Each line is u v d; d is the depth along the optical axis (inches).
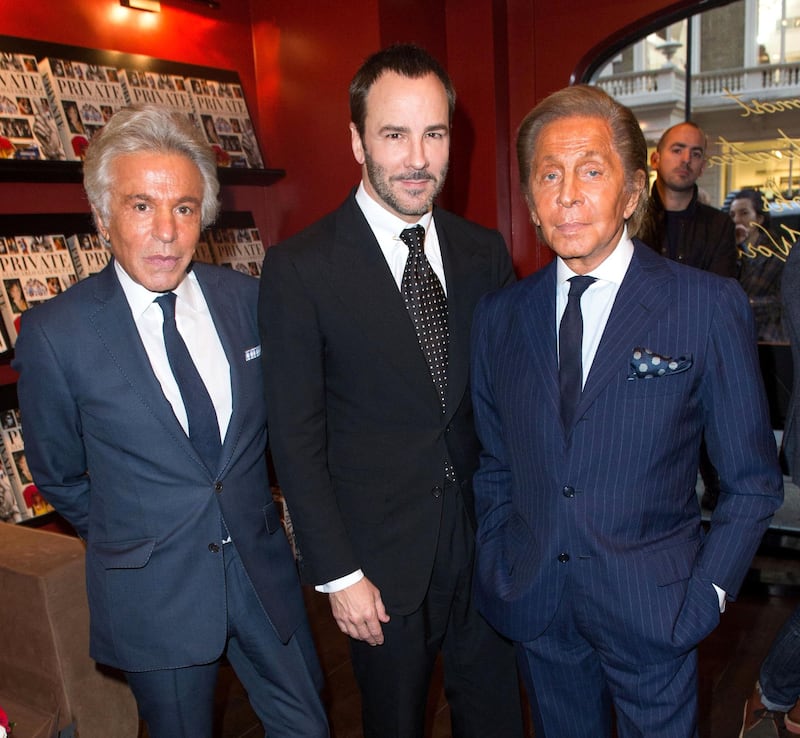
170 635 56.9
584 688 59.5
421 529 62.9
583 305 55.6
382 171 59.7
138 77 118.3
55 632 70.3
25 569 70.9
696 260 131.4
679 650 51.9
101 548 57.4
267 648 61.7
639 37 135.9
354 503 63.1
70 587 71.4
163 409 55.4
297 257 60.8
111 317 55.7
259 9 138.3
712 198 132.6
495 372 59.6
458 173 149.3
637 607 52.4
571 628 57.1
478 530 62.9
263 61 140.4
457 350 64.3
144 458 55.7
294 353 60.0
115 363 55.2
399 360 61.5
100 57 113.6
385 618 61.9
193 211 56.0
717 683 97.3
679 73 133.3
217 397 58.8
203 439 57.0
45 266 105.4
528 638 57.2
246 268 135.0
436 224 68.1
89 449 57.5
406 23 133.6
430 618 65.3
